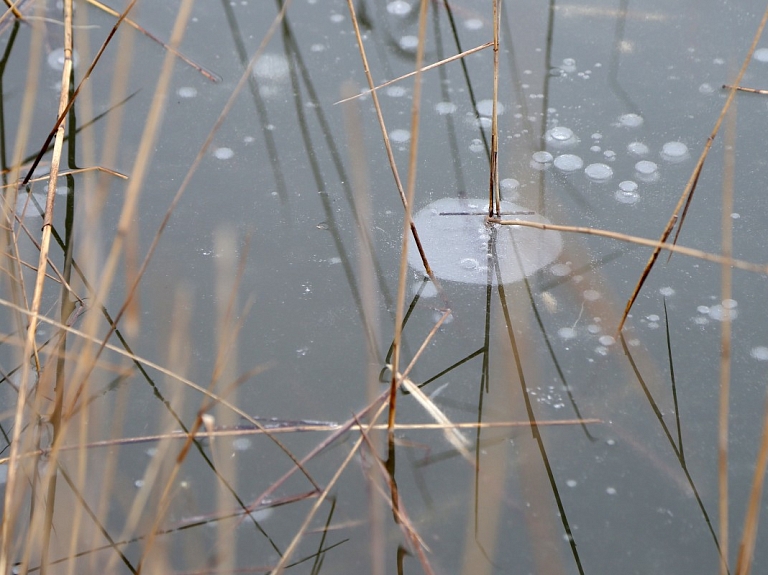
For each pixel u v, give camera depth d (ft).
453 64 9.22
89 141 8.91
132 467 8.27
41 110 9.05
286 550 8.14
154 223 8.74
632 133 8.98
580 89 9.12
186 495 8.22
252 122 9.04
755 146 8.93
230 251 8.67
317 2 9.43
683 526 8.18
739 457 8.28
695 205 8.79
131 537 8.14
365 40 9.31
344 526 8.18
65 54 8.93
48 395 8.37
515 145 8.96
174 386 8.39
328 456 8.29
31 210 8.79
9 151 8.93
